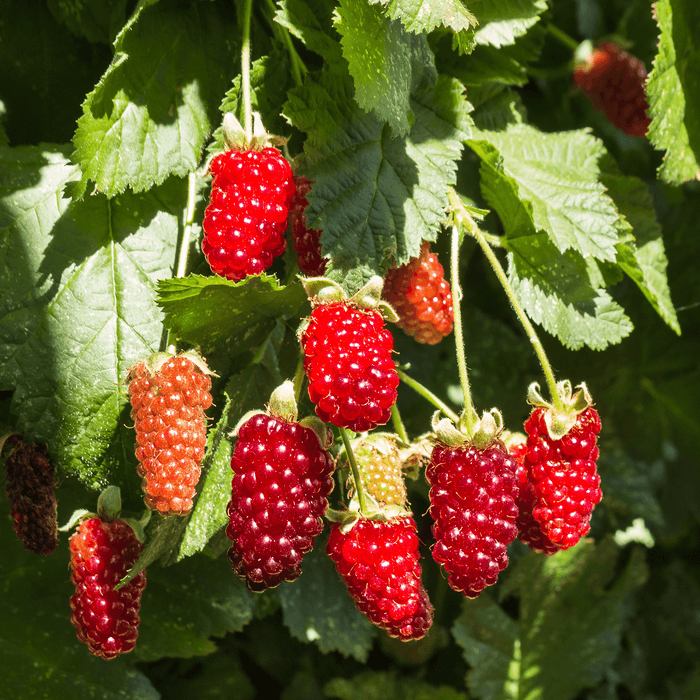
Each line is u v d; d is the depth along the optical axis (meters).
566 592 0.83
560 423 0.57
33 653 0.63
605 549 0.83
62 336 0.58
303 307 0.58
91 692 0.64
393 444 0.58
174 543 0.58
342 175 0.57
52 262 0.59
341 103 0.58
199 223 0.59
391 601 0.55
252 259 0.55
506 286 0.58
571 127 0.82
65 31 0.61
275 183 0.56
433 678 0.88
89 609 0.57
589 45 0.75
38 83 0.61
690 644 0.99
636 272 0.62
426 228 0.57
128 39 0.58
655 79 0.61
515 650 0.82
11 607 0.63
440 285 0.58
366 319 0.55
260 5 0.60
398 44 0.58
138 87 0.58
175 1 0.59
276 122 0.59
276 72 0.59
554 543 0.57
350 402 0.54
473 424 0.56
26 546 0.58
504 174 0.60
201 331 0.57
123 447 0.58
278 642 0.84
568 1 0.80
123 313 0.59
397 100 0.57
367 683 0.83
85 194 0.59
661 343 0.90
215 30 0.59
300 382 0.56
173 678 0.79
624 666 0.96
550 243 0.60
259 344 0.59
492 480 0.55
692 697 0.97
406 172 0.58
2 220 0.59
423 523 0.72
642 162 0.88
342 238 0.57
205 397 0.56
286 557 0.54
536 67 0.80
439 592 0.83
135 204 0.59
